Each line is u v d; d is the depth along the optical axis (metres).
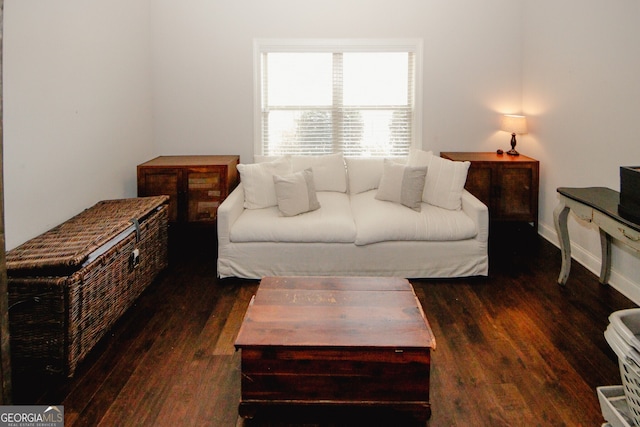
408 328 2.13
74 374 2.40
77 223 3.08
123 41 4.22
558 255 4.22
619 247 3.41
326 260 3.64
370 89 5.05
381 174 4.48
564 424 2.03
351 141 5.13
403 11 4.86
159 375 2.40
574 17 3.97
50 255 2.43
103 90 3.86
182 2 4.80
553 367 2.46
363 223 3.68
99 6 3.76
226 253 3.64
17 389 2.27
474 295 3.38
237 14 4.84
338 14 4.86
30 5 2.86
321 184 4.44
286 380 2.04
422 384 2.04
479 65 4.96
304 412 2.07
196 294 3.42
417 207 3.85
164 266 3.86
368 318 2.21
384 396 2.05
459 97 5.01
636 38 3.18
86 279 2.47
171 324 2.95
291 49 4.93
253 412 2.06
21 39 2.78
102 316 2.71
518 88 5.00
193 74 4.92
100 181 3.82
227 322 2.98
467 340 2.75
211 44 4.88
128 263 3.08
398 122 5.11
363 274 3.67
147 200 3.72
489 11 4.88
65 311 2.31
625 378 1.72
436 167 4.04
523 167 4.58
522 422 2.05
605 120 3.57
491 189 4.62
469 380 2.35
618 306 3.16
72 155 3.38
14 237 2.74
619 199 3.04
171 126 5.01
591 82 3.74
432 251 3.64
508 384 2.32
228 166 4.39
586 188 3.41
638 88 3.18
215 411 2.13
